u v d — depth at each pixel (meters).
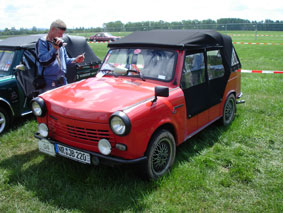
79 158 3.14
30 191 3.21
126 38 4.45
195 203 3.05
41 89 4.43
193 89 3.95
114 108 2.91
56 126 3.32
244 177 3.53
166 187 3.25
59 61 4.21
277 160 4.06
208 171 3.69
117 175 3.53
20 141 4.66
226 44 5.05
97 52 19.47
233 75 5.32
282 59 15.24
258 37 32.94
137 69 3.94
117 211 2.88
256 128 5.15
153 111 3.09
